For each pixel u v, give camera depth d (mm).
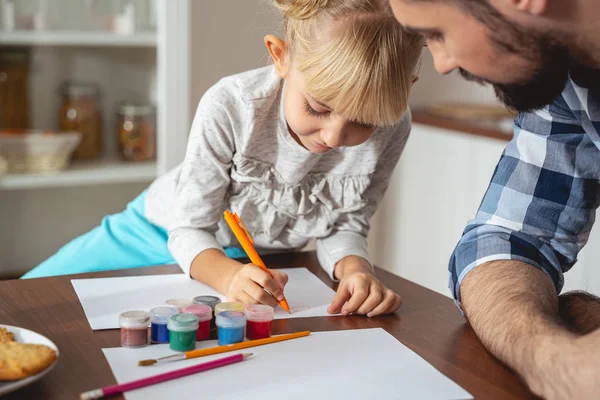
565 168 1082
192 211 1304
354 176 1362
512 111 926
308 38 1116
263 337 954
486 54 813
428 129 2582
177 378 817
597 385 753
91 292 1093
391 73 1090
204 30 2465
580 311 988
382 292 1084
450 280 1093
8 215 2490
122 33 2309
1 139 2205
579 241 1110
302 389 812
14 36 2205
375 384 833
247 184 1347
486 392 831
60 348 884
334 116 1127
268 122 1283
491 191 1121
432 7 807
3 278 2502
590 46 804
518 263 1016
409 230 2689
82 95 2355
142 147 2400
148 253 1585
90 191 2541
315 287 1193
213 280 1150
